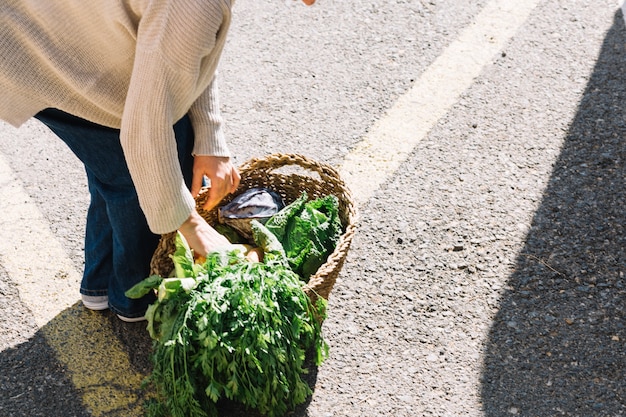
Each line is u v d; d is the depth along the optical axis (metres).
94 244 2.67
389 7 4.29
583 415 2.40
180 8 1.82
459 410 2.44
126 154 2.04
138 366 2.62
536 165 3.33
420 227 3.08
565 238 3.00
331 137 3.54
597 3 4.23
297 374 2.34
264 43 4.10
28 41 2.05
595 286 2.80
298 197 2.81
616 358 2.56
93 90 2.10
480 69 3.86
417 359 2.60
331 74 3.89
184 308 2.22
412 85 3.79
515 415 2.42
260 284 2.24
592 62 3.85
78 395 2.54
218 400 2.45
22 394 2.55
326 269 2.37
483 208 3.14
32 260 3.02
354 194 3.24
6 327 2.76
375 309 2.77
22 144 3.59
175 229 2.17
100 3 1.93
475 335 2.66
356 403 2.47
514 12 4.20
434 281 2.86
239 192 2.80
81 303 2.85
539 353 2.59
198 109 2.36
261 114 3.68
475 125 3.54
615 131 3.46
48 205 3.27
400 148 3.45
